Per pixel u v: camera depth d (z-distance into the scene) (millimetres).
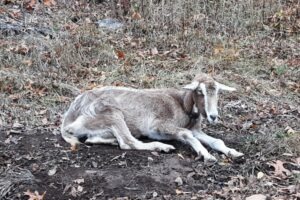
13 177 4387
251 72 6355
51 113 5363
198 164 4562
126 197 4199
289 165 4629
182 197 4211
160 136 4828
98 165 4504
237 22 7277
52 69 6098
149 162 4535
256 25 7328
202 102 4652
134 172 4426
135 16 7141
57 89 5746
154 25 7113
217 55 6613
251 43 6977
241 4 7418
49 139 4855
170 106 4816
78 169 4461
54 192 4262
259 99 5824
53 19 6965
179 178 4367
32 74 5973
